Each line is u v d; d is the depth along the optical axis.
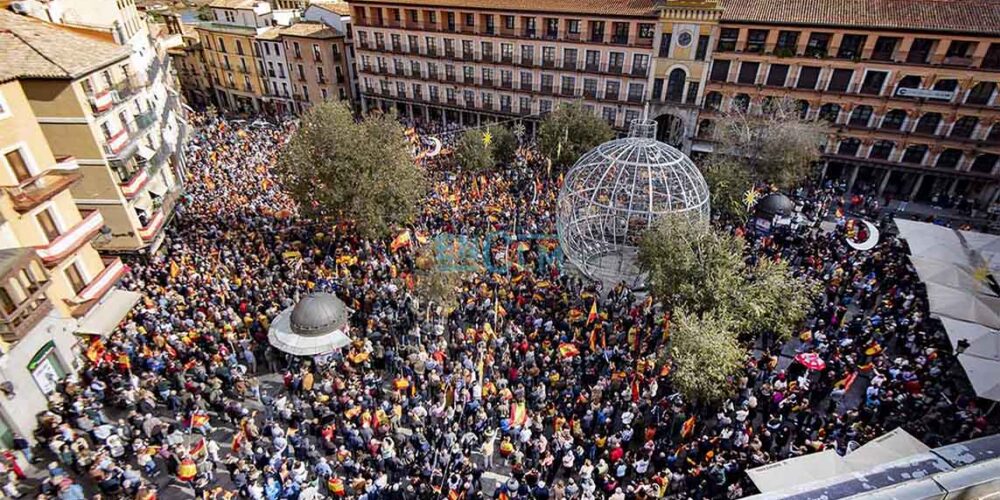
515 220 35.22
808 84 47.31
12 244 22.41
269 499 16.86
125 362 22.11
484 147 44.78
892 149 46.31
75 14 35.03
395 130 33.84
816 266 29.77
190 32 84.19
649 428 19.34
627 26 51.09
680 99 51.94
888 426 19.42
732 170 36.84
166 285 28.25
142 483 17.55
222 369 22.11
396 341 24.89
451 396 20.84
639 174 30.78
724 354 19.06
